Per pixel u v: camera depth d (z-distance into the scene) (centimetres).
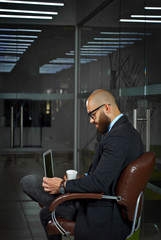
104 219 219
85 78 532
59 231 233
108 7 432
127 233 223
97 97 240
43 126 553
